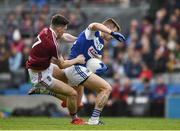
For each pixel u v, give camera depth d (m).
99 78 29.42
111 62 56.69
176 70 56.28
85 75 29.42
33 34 63.72
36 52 29.16
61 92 29.44
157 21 60.12
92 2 70.12
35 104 53.00
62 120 35.34
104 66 29.78
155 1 63.72
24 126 28.03
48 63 29.23
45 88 30.05
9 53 60.75
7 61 60.16
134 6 69.06
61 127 27.27
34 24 64.81
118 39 28.44
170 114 50.59
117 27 30.41
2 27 67.88
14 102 53.62
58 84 29.38
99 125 28.97
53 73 30.17
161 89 51.94
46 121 33.81
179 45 58.00
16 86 58.03
